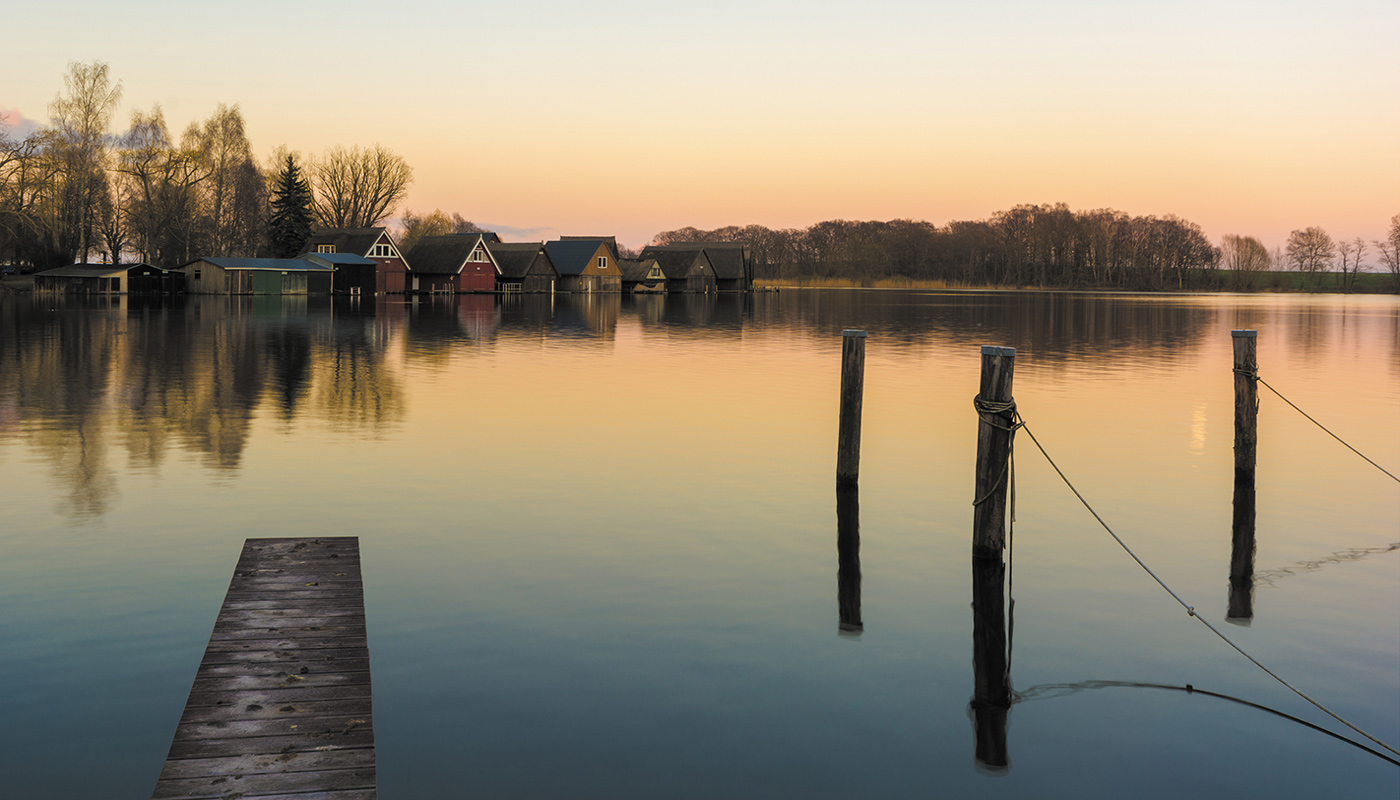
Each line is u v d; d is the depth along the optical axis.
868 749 7.40
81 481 15.00
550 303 88.94
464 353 36.38
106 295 81.00
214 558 11.32
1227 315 72.44
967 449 18.69
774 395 25.56
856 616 10.00
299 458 16.92
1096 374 31.08
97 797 6.46
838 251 186.62
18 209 79.50
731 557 11.80
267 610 9.47
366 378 28.09
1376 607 10.56
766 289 142.25
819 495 14.93
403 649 8.84
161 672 8.27
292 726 7.22
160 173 99.69
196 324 49.09
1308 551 12.58
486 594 10.32
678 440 19.17
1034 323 59.53
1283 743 7.66
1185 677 8.78
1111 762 7.33
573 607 10.01
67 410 21.67
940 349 40.31
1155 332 51.66
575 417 21.69
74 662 8.44
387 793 6.59
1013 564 11.84
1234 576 11.53
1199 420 22.02
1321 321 64.44
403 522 13.00
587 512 13.69
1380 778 7.17
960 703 8.19
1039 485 15.91
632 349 39.16
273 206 108.94
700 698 8.10
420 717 7.62
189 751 6.82
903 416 22.55
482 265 111.44
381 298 94.69
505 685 8.21
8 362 30.88
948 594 10.72
